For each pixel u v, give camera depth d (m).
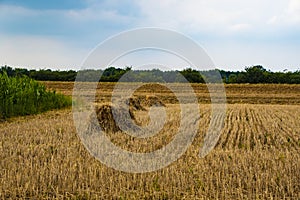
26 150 12.32
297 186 8.98
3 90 22.61
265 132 18.34
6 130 16.48
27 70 71.25
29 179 9.04
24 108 24.11
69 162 10.74
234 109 32.81
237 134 17.70
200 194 8.43
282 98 49.69
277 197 8.36
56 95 30.11
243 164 10.75
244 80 75.88
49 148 12.80
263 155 12.22
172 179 9.20
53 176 9.17
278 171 10.10
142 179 9.30
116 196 8.33
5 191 8.35
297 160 11.42
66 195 8.34
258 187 8.88
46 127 17.52
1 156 11.47
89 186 8.95
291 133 18.12
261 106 37.69
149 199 8.40
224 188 8.61
